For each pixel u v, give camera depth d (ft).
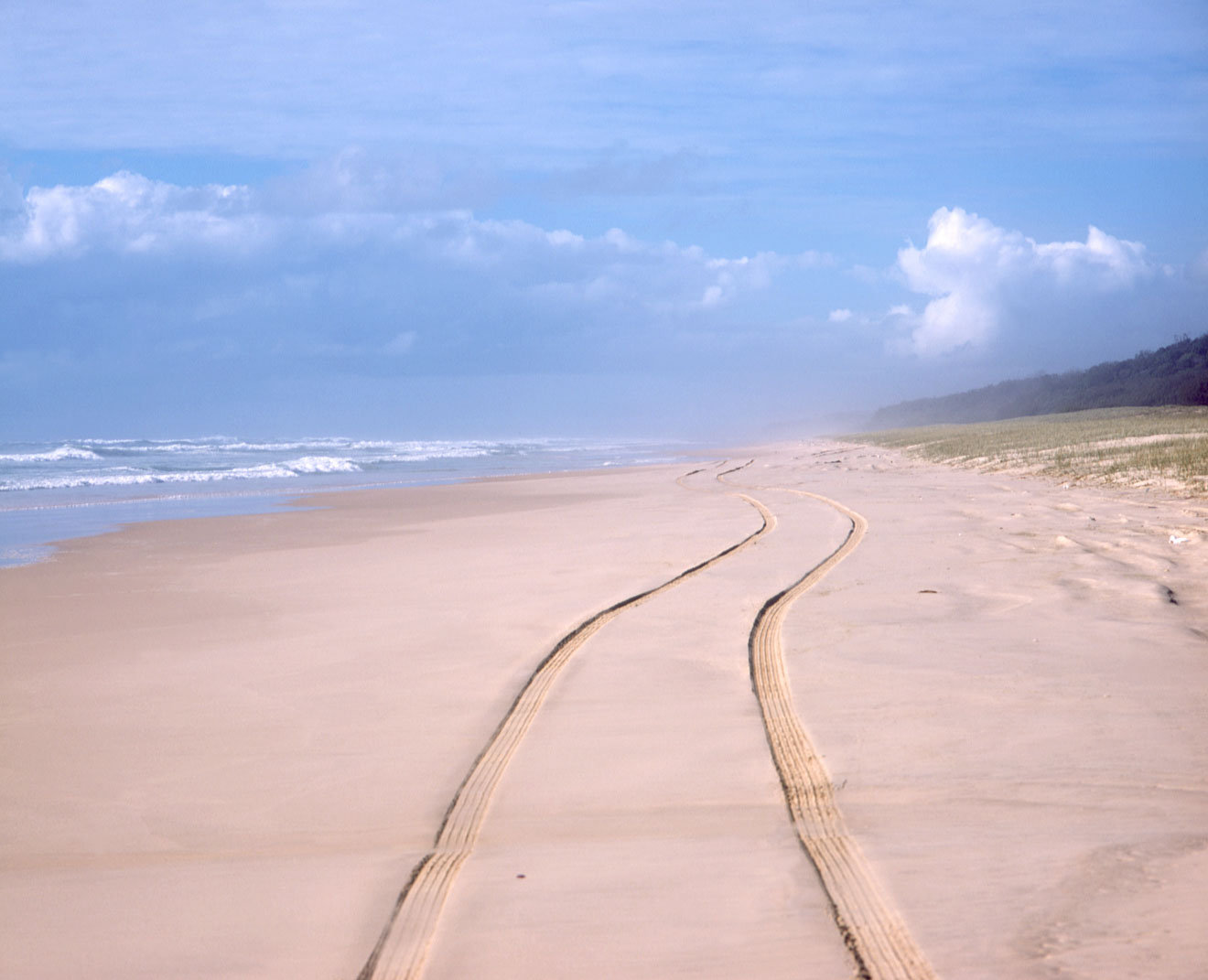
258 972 11.09
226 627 33.04
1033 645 25.71
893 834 14.37
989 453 121.19
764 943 11.05
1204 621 28.09
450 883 13.28
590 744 19.34
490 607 34.35
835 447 232.53
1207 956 10.22
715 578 38.06
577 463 185.26
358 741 20.30
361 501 92.63
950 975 10.13
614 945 11.17
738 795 16.42
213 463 188.75
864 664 24.34
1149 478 73.82
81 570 47.85
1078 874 12.46
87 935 12.16
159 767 19.20
